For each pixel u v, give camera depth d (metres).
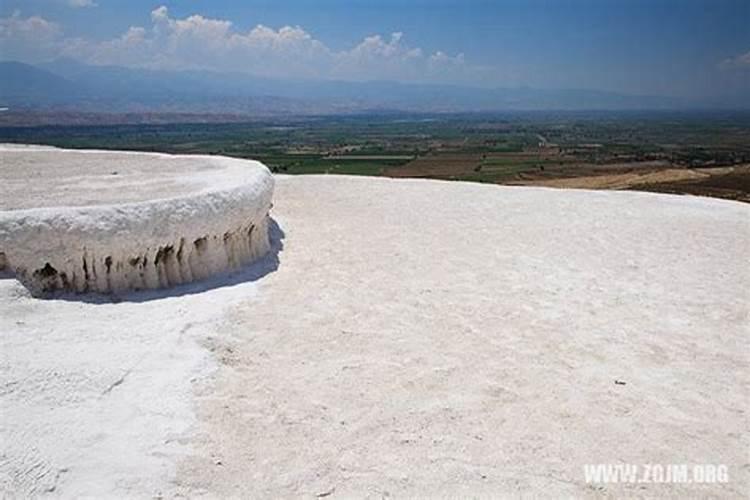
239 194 9.19
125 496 4.47
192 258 8.63
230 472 4.79
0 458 4.60
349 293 8.53
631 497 4.65
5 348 6.04
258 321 7.43
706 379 6.38
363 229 12.09
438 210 13.98
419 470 4.88
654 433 5.43
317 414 5.57
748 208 14.81
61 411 5.22
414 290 8.74
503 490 4.69
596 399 5.95
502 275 9.50
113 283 7.86
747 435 5.43
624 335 7.40
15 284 7.25
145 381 5.81
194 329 6.98
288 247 10.66
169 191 9.32
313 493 4.61
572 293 8.79
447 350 6.89
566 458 5.07
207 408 5.57
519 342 7.14
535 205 14.77
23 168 11.95
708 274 9.77
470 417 5.60
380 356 6.70
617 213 14.07
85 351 6.18
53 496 4.42
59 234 7.47
